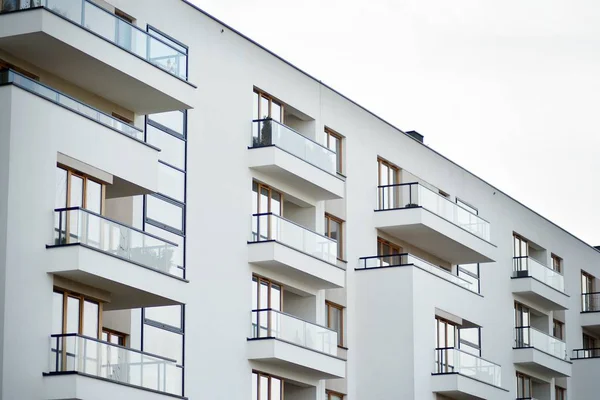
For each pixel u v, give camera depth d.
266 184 41.06
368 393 45.16
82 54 31.94
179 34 37.88
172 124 37.19
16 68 32.16
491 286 55.50
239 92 40.28
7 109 29.72
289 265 40.25
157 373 32.88
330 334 42.28
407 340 45.09
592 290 66.81
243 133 40.22
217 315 37.94
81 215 30.86
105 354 30.97
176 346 36.22
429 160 51.88
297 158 41.25
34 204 30.05
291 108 43.47
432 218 47.59
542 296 58.06
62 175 30.97
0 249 29.28
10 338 29.08
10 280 29.28
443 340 47.50
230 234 38.94
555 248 63.03
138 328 34.91
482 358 49.06
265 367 39.81
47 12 30.86
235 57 40.34
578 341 64.19
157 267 33.25
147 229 35.53
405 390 44.72
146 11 36.50
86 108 31.89
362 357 45.56
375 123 48.44
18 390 29.09
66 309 31.11
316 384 42.66
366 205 47.16
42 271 30.14
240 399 38.47
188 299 36.84
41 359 29.78
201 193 37.94
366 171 47.47
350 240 46.06
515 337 56.53
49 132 30.59
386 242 48.34
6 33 30.92
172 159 36.94
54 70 32.97
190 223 37.31
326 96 45.50
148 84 33.94
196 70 38.44
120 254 31.89
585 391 62.03
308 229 42.00
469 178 54.94
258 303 40.12
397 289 45.69
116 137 32.56
